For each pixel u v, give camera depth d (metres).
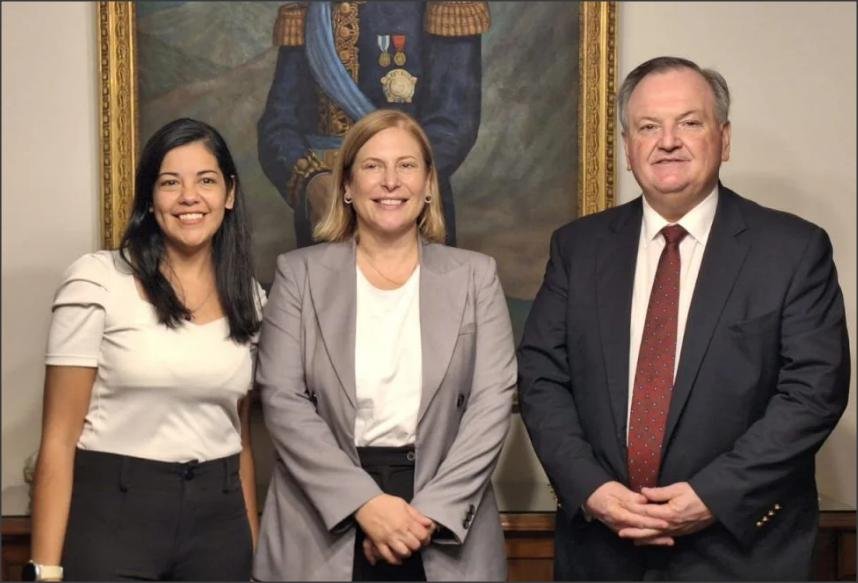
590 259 2.81
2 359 3.54
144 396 2.57
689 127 2.65
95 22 3.47
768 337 2.61
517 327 3.56
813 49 3.65
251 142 3.52
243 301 2.74
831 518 3.15
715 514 2.49
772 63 3.65
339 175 2.83
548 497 3.40
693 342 2.62
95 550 2.52
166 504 2.56
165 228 2.64
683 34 3.64
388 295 2.74
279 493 2.69
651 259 2.76
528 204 3.56
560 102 3.55
